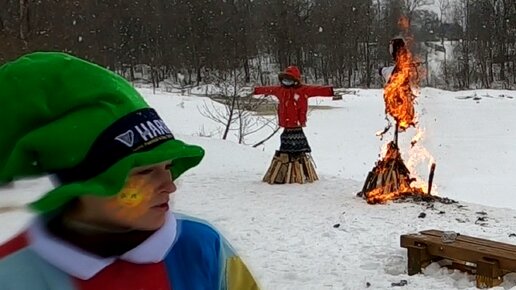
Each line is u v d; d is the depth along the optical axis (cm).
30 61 139
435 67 7075
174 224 154
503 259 516
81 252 140
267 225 772
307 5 6669
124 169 135
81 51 2127
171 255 158
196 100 3316
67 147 135
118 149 137
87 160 136
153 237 147
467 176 1675
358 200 946
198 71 5784
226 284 167
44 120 137
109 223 144
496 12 6669
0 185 142
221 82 4606
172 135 149
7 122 136
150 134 141
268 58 6781
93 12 2966
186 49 6294
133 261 146
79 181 137
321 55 6631
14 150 134
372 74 6600
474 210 885
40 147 135
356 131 2723
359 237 716
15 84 136
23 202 144
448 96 4103
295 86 1112
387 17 6806
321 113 3359
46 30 1927
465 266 562
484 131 2659
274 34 6556
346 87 6338
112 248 144
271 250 654
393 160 966
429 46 7675
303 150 1120
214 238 168
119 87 142
